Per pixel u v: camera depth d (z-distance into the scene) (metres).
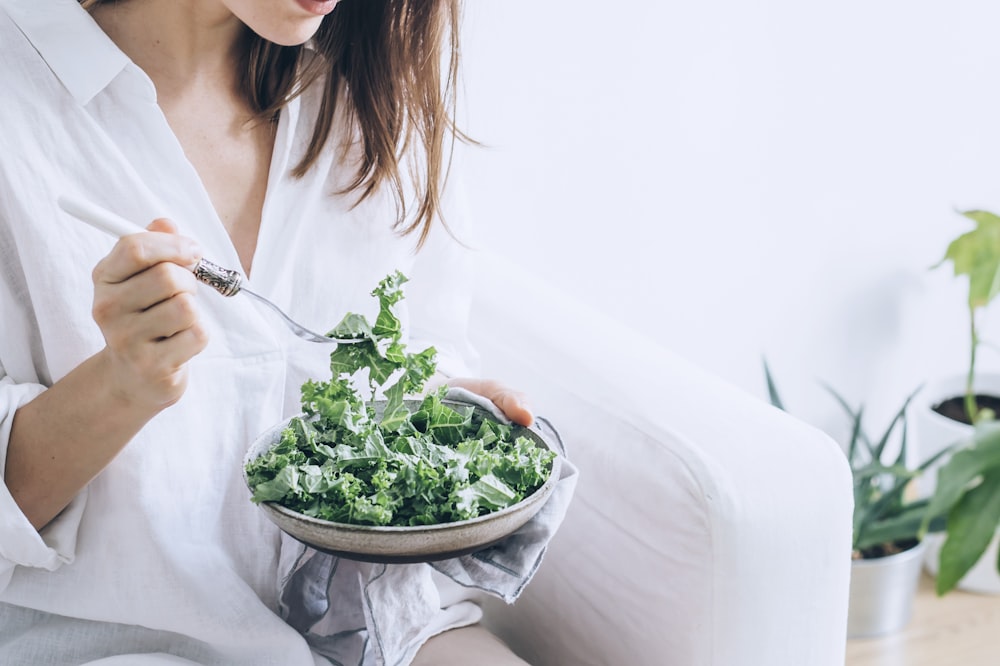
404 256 1.01
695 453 0.90
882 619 1.61
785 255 1.74
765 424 0.96
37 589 0.84
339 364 0.76
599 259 1.56
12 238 0.80
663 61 1.50
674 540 0.90
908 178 1.83
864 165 1.77
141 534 0.83
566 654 1.05
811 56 1.64
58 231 0.79
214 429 0.86
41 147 0.80
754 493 0.89
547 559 1.04
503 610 1.14
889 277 1.88
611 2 1.43
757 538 0.88
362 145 0.98
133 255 0.65
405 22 0.95
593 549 0.98
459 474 0.70
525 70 1.40
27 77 0.80
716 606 0.88
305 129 0.94
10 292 0.81
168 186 0.85
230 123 0.92
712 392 1.01
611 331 1.14
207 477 0.86
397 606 0.83
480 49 1.36
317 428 0.77
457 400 0.86
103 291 0.67
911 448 2.04
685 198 1.60
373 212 0.98
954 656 1.58
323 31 0.94
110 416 0.74
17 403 0.78
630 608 0.96
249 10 0.79
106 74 0.81
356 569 0.86
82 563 0.83
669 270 1.63
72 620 0.87
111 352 0.71
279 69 0.93
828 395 1.90
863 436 1.70
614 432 0.97
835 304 1.83
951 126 1.86
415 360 0.76
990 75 1.87
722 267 1.68
